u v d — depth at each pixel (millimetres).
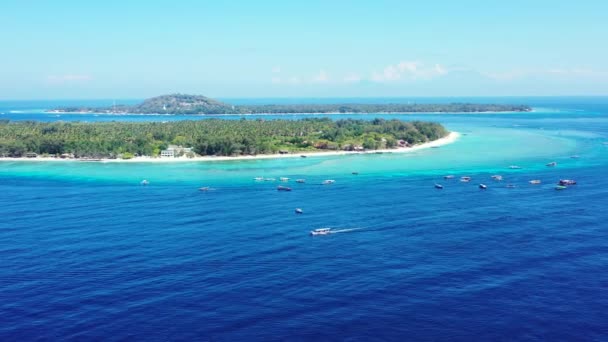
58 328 84625
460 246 122438
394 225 142500
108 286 100938
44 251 122500
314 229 140000
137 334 82250
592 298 92625
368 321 85125
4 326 85438
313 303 92000
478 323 84125
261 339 80062
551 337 79875
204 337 80938
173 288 99438
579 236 128375
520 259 112500
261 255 118062
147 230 140375
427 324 83938
